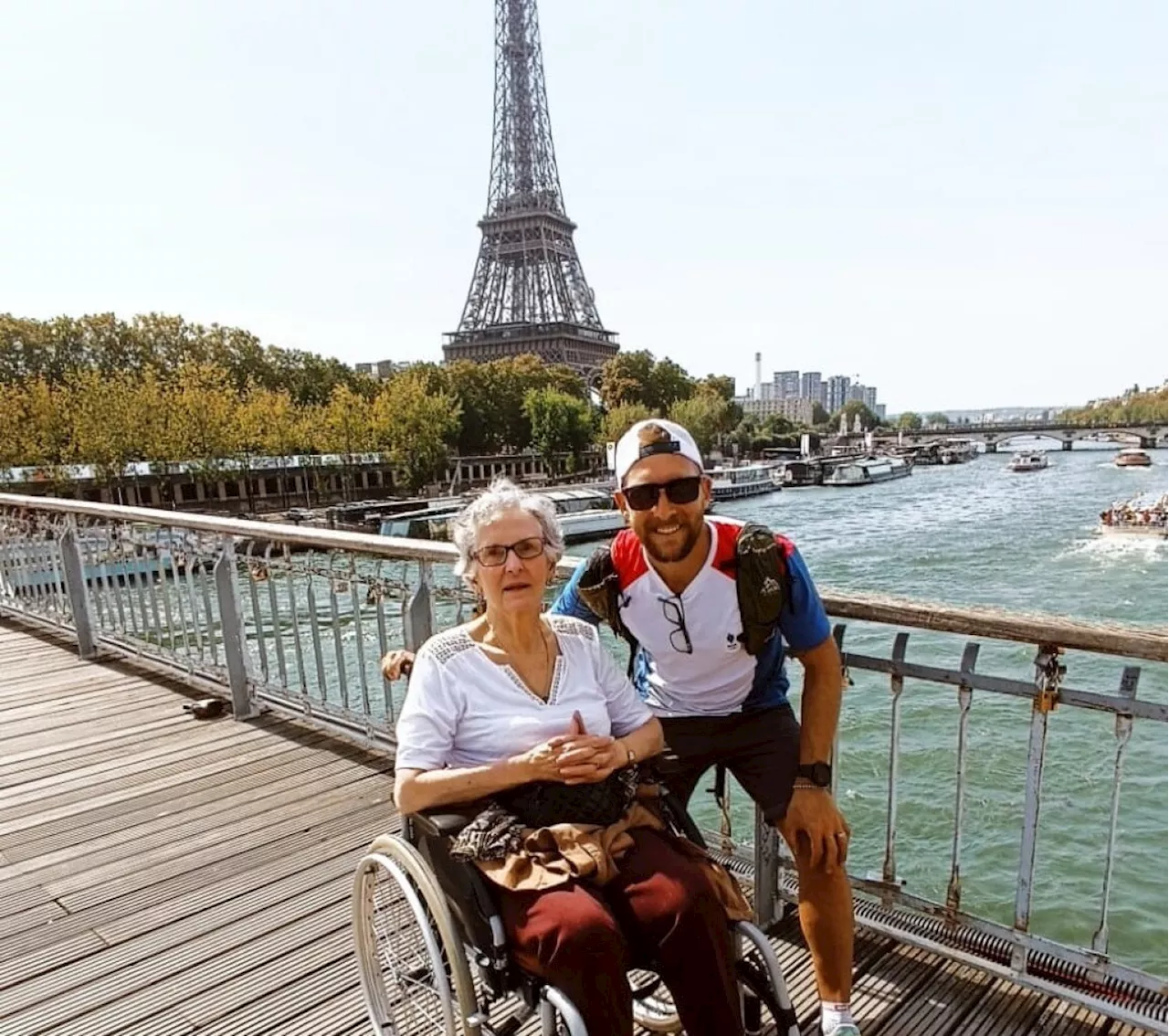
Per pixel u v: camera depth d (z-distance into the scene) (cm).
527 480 7181
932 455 12850
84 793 463
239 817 431
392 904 267
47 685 652
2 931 338
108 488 4731
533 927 189
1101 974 252
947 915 287
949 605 270
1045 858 998
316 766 489
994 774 1219
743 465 9762
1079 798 1141
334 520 4534
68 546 718
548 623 253
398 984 254
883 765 1260
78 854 398
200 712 574
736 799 1097
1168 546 3634
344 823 421
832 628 291
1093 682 1602
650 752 237
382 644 472
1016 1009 263
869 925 303
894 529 4706
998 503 6147
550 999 183
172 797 456
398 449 5847
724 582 244
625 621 262
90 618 731
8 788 471
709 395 9425
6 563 888
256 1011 287
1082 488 7394
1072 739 1334
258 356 6538
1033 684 248
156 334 6134
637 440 241
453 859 204
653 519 237
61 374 5541
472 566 239
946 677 270
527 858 199
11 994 299
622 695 253
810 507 6238
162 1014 287
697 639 252
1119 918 889
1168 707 222
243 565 626
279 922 339
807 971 291
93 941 330
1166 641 216
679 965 193
